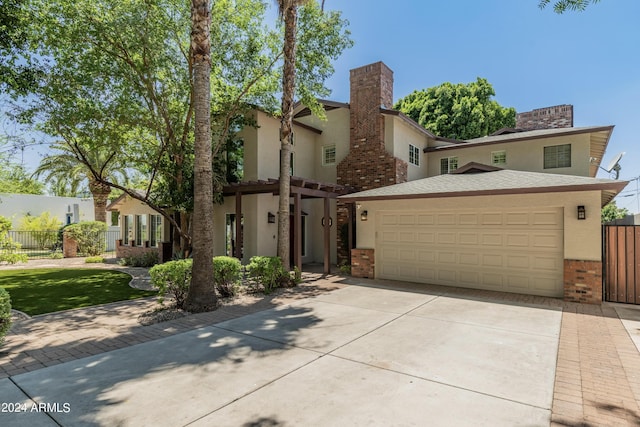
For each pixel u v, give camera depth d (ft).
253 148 46.80
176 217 48.67
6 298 16.85
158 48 35.04
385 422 10.34
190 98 39.86
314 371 13.93
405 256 35.88
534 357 15.55
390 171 47.03
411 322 21.04
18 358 15.39
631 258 26.76
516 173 33.99
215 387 12.55
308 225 54.80
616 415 10.78
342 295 29.01
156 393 12.10
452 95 85.51
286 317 22.17
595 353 16.07
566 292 26.94
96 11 33.19
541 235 28.73
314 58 37.96
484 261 31.37
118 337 18.34
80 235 69.15
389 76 51.06
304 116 57.16
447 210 33.17
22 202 92.22
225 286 28.35
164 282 24.32
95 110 34.42
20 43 26.61
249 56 39.83
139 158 41.45
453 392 12.22
